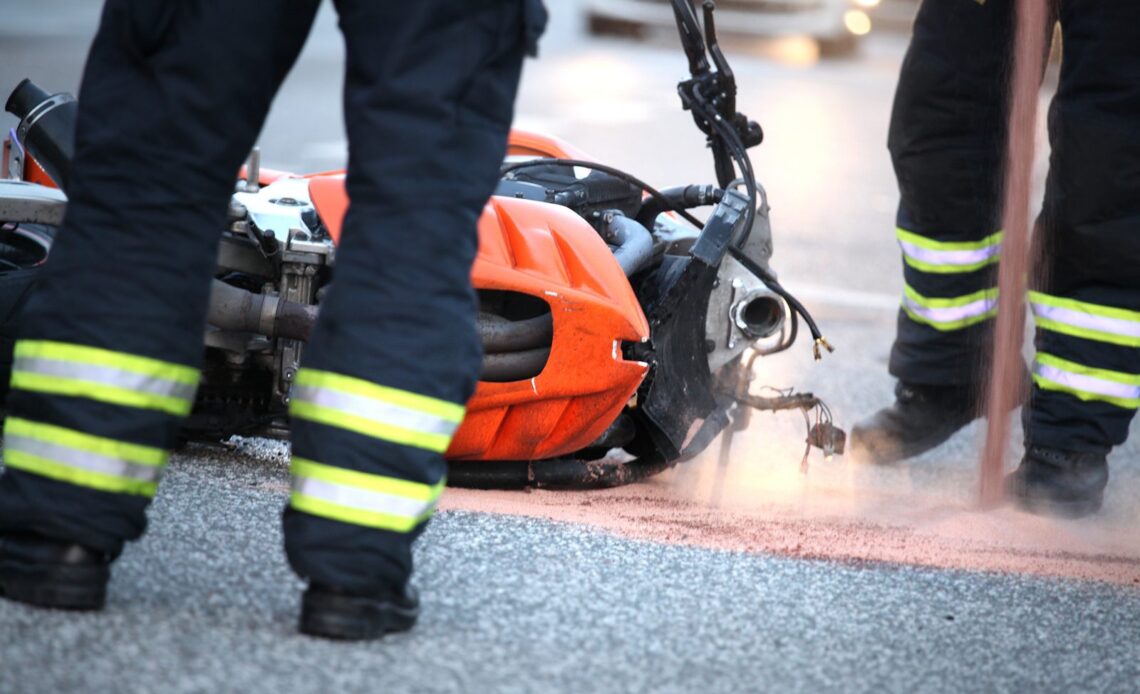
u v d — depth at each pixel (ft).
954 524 26.11
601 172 28.35
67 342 16.07
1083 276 27.61
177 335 16.38
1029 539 25.40
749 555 21.93
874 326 46.60
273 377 24.16
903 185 30.19
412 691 15.28
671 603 19.20
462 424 24.39
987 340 30.37
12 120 60.85
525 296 24.91
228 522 20.74
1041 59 27.66
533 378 24.23
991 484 28.04
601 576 20.04
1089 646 19.42
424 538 20.92
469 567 19.80
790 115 104.99
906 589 20.99
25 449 16.20
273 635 16.35
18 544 16.33
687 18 27.32
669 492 26.81
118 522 16.31
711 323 26.58
